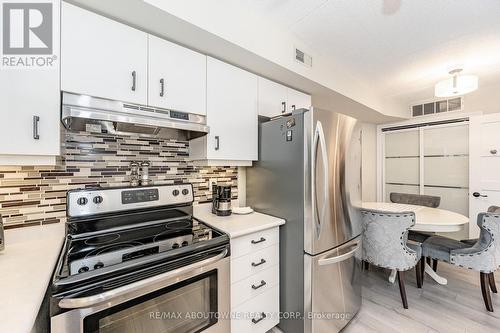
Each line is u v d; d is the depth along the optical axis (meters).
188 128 1.42
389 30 1.73
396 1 1.43
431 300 2.08
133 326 0.96
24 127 0.94
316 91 2.30
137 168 1.55
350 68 2.39
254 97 1.83
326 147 1.55
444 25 1.67
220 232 1.37
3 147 0.90
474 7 1.47
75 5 1.09
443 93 2.35
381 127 4.26
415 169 3.88
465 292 2.20
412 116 3.82
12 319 0.60
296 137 1.58
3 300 0.68
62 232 1.30
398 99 3.61
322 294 1.54
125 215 1.38
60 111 1.03
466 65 2.35
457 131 3.42
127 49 1.21
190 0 1.23
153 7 1.11
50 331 0.78
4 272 0.86
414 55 2.12
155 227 1.47
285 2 1.44
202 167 1.94
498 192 2.91
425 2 1.43
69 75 1.04
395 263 2.00
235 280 1.39
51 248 1.11
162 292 1.03
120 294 0.89
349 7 1.49
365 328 1.73
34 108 0.96
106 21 1.14
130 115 1.21
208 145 1.57
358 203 1.89
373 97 3.06
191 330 1.15
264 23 1.60
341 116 1.67
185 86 1.43
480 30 1.73
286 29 1.73
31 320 0.60
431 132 3.68
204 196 1.96
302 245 1.54
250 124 1.81
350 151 1.77
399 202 3.25
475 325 1.74
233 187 2.13
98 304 0.86
